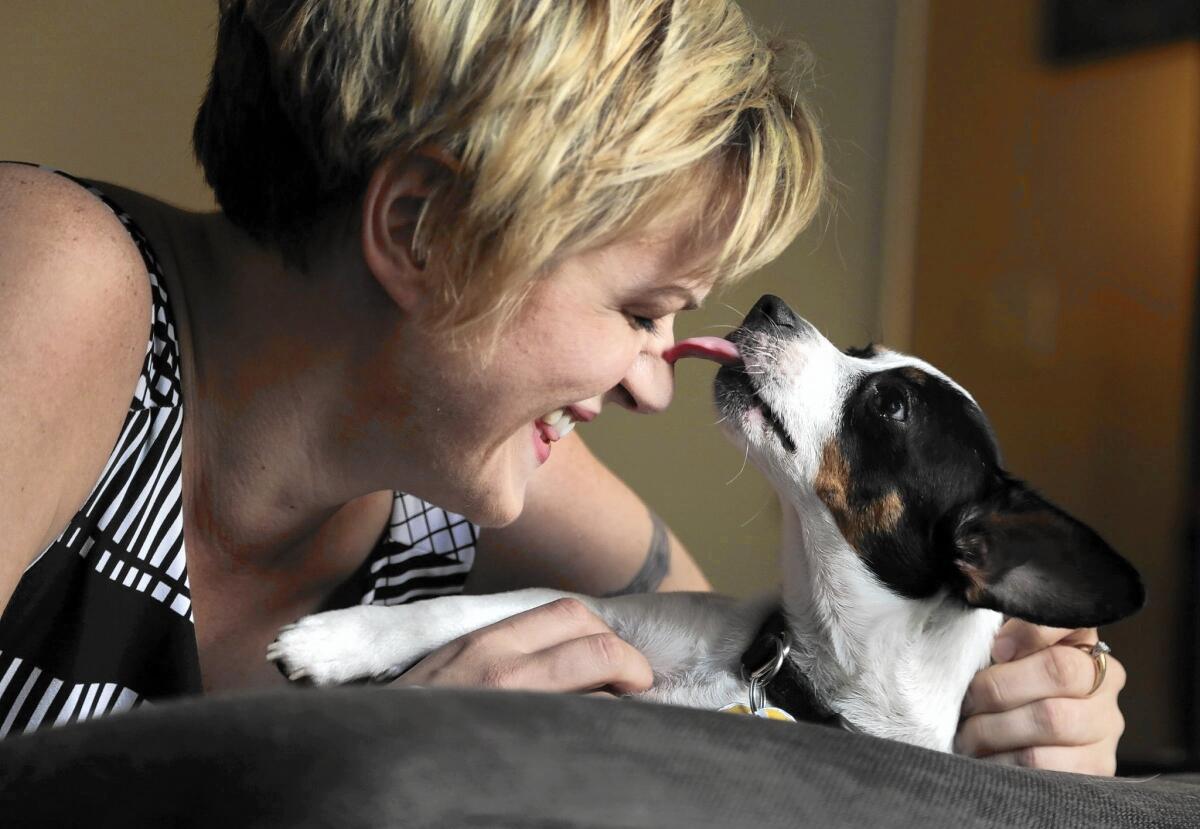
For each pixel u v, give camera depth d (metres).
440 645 1.40
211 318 1.18
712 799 0.54
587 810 0.51
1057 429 3.36
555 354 1.09
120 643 1.17
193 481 1.21
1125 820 0.66
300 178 1.08
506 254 0.99
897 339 3.07
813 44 2.98
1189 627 3.27
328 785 0.49
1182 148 3.40
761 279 2.94
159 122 2.40
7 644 1.11
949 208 3.13
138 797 0.50
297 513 1.25
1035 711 1.49
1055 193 3.27
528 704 0.57
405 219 1.03
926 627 1.67
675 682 1.60
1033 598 1.62
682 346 1.89
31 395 0.95
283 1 1.06
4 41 2.31
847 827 0.56
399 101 1.00
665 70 1.01
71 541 1.10
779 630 1.66
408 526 1.49
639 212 1.02
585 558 1.71
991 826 0.61
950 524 1.73
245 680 1.41
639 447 2.95
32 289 0.97
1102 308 3.37
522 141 0.96
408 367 1.10
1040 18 3.19
